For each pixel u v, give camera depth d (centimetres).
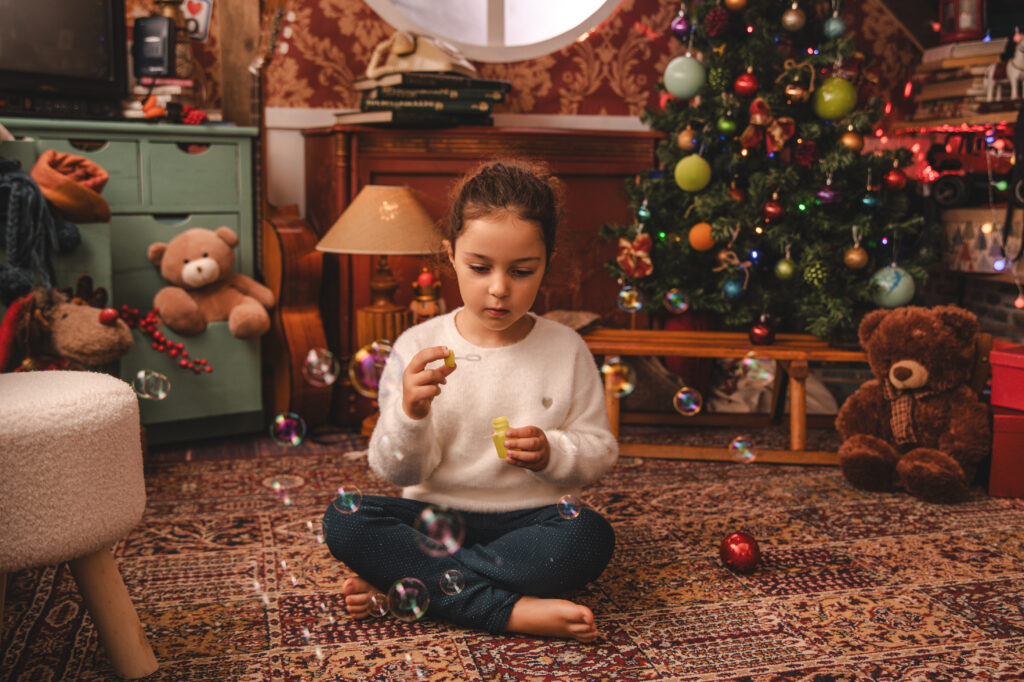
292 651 133
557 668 129
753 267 269
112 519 116
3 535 105
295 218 277
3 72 220
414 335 150
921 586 159
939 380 215
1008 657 133
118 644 123
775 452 238
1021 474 209
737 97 264
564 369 148
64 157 212
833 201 250
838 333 259
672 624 143
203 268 240
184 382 248
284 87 293
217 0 272
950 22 297
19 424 105
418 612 136
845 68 263
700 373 291
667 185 274
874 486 213
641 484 221
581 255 287
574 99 314
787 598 154
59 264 210
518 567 138
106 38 241
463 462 145
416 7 303
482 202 130
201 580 160
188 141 247
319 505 203
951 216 291
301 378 259
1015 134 257
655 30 315
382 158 269
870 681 125
